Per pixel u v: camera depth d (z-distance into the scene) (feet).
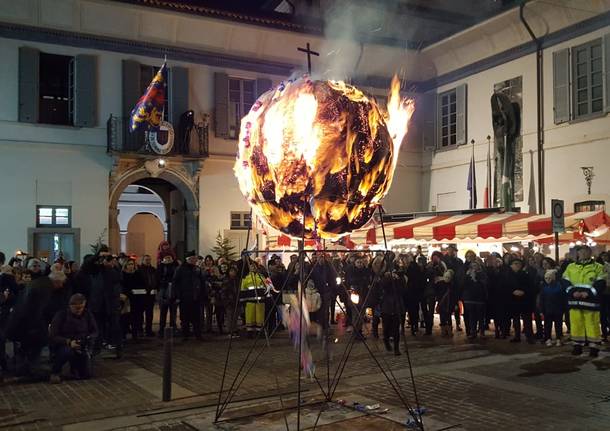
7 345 40.42
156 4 62.69
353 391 24.81
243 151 20.80
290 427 19.40
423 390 24.93
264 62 71.05
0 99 59.31
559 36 61.87
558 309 36.86
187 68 67.05
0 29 58.75
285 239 58.59
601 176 57.31
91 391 25.62
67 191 61.62
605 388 25.20
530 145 64.95
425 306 42.86
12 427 20.36
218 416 20.44
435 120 78.95
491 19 66.13
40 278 28.96
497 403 22.68
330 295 38.55
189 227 67.15
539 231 45.88
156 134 63.36
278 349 36.24
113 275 33.94
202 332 44.37
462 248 59.57
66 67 63.31
